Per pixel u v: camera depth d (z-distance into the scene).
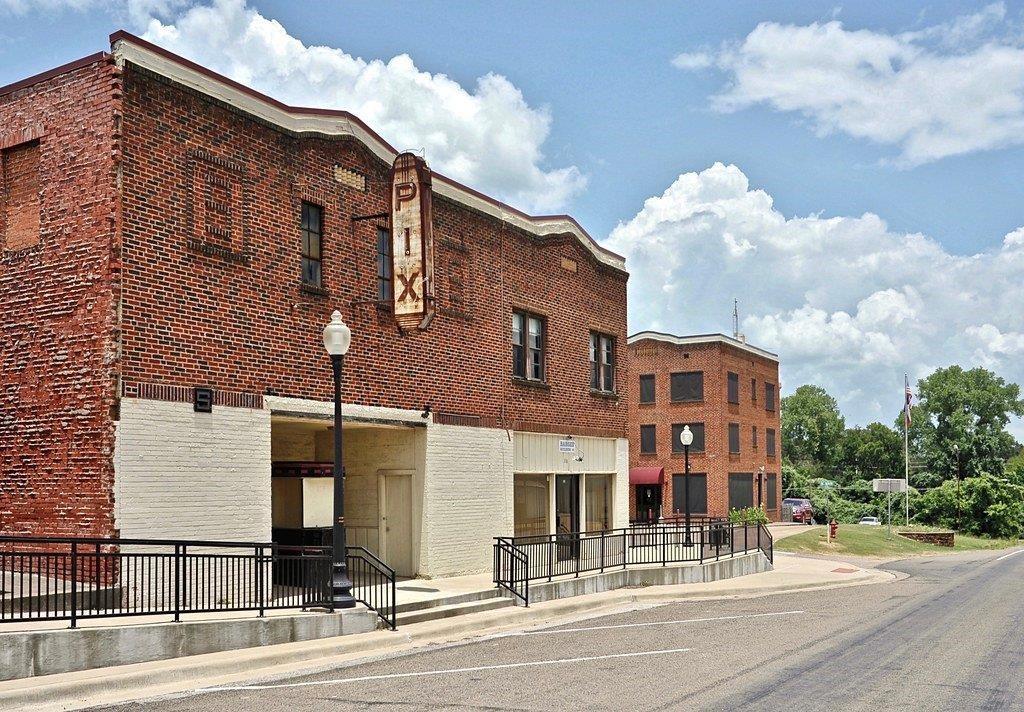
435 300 22.42
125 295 15.07
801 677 12.09
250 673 12.47
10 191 16.30
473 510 23.39
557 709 10.22
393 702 10.63
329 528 19.34
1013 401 106.56
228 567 16.19
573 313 28.77
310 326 18.66
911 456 113.50
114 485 14.66
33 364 15.55
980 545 63.00
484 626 17.39
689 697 10.80
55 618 11.69
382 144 21.14
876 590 26.69
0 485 15.65
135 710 10.23
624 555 25.50
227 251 16.86
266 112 17.95
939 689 11.35
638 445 60.72
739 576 29.61
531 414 26.20
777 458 69.44
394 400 20.94
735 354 61.88
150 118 15.72
